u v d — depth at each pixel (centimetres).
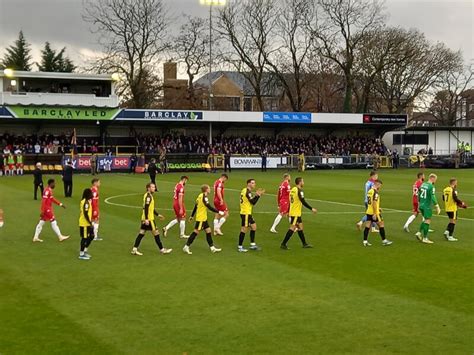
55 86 5400
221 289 1169
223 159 5331
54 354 823
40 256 1498
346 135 6450
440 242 1727
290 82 7581
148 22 6372
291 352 830
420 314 1005
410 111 9506
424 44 7425
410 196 3067
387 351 834
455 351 835
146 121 5325
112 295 1124
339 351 834
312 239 1773
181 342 870
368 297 1110
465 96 9338
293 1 6600
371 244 1691
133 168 4903
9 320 972
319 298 1102
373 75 6831
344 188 3500
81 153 5047
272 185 3750
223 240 1756
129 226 1995
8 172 4559
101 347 851
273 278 1265
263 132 6159
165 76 8112
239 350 838
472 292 1148
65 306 1052
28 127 5272
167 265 1395
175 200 1794
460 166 6056
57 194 3048
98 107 5053
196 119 5403
